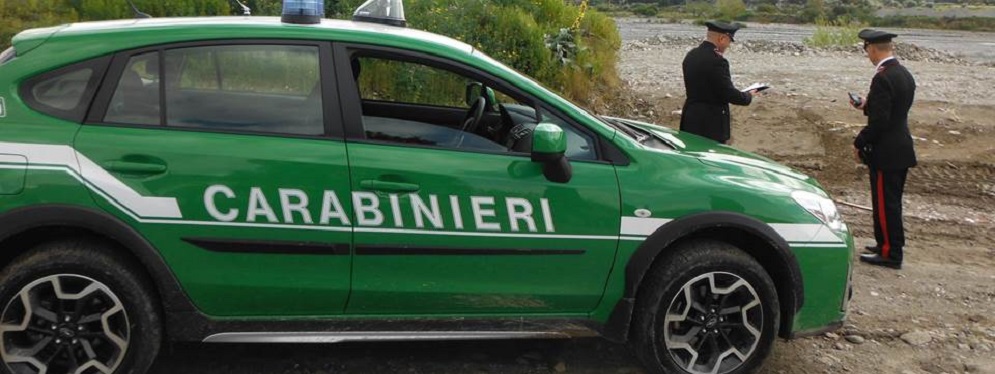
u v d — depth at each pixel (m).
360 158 4.00
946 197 9.07
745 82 15.98
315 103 4.07
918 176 9.75
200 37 4.03
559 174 4.12
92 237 3.92
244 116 4.01
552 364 4.73
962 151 10.84
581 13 14.23
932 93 15.05
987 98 14.62
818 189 4.71
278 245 3.94
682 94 14.29
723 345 4.40
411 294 4.11
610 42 15.41
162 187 3.83
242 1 10.82
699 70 7.07
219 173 3.88
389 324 4.19
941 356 5.09
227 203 3.88
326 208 3.96
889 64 6.54
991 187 9.45
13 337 3.81
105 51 3.94
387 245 4.02
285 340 4.07
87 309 3.88
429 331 4.23
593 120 4.32
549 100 4.32
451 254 4.09
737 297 4.36
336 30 4.17
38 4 10.08
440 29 11.20
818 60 21.03
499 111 5.02
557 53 12.64
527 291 4.21
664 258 4.30
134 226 3.81
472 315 4.24
